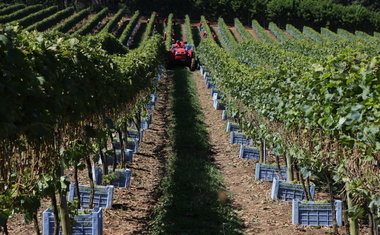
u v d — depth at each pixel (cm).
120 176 1223
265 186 1282
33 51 573
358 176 698
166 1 9162
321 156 843
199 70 4122
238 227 967
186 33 7175
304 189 1033
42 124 528
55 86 608
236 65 2023
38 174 619
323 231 955
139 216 1020
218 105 2520
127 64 1416
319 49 4112
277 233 936
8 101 451
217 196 1184
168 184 1245
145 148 1719
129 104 1449
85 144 845
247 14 8506
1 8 8112
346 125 680
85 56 806
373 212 709
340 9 8069
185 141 1805
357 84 632
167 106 2641
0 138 487
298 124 967
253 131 1466
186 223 974
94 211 866
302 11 8081
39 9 8225
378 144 592
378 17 8038
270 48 3766
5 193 562
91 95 843
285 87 1024
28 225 933
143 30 7544
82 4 9431
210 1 8725
